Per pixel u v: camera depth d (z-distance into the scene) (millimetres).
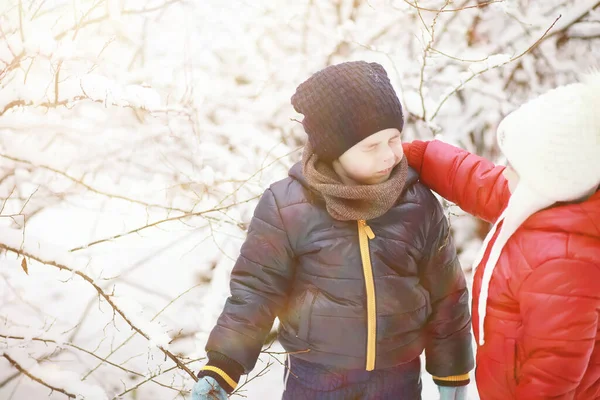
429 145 1617
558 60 3322
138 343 2580
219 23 3477
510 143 1256
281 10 3484
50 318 2623
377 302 1454
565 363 1221
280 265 1499
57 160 2135
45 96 2047
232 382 1482
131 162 3000
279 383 2480
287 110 3348
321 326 1479
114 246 3008
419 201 1502
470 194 1544
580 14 3238
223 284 2646
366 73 1370
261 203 1521
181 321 2693
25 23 2078
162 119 2955
